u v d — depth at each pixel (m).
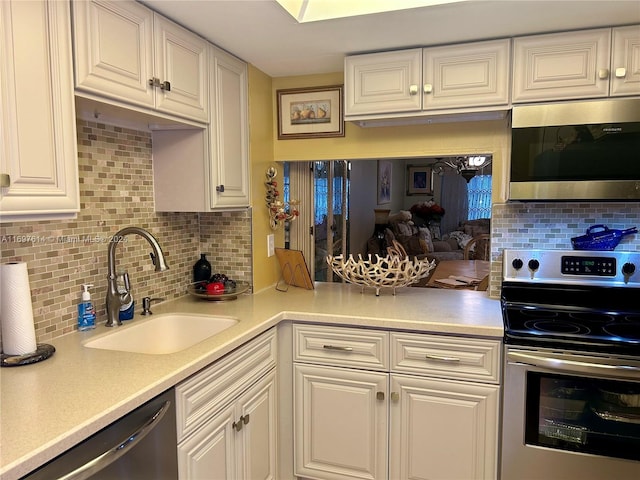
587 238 2.08
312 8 1.76
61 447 0.97
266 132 2.52
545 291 2.11
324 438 2.05
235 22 1.77
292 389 2.08
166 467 1.32
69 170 1.29
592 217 2.12
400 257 2.42
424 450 1.91
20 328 1.39
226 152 2.13
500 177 2.21
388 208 5.10
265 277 2.54
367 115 2.14
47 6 1.22
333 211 3.06
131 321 1.85
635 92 1.81
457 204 5.32
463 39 1.96
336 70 2.43
